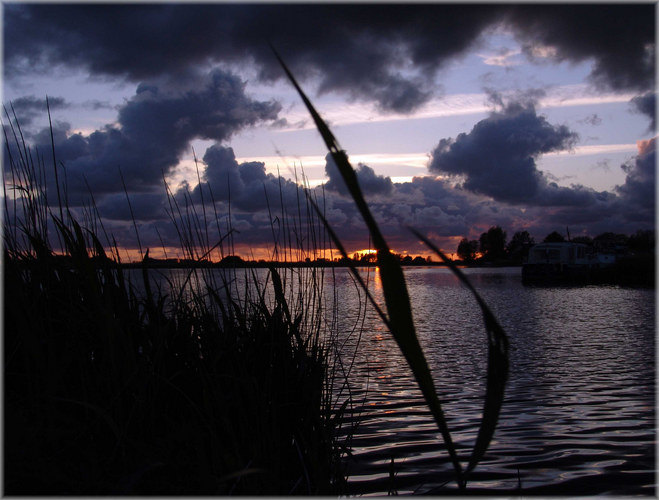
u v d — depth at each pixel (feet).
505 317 55.16
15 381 5.40
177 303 6.66
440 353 30.94
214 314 7.28
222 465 5.29
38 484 3.87
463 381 22.40
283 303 7.48
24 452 3.77
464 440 13.53
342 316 40.16
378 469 10.91
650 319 52.13
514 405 18.33
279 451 6.16
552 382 22.54
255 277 7.99
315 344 7.98
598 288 117.91
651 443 13.57
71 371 5.64
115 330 5.25
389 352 28.73
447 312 60.49
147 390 5.86
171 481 5.05
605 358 29.25
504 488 10.23
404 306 1.52
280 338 7.52
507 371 1.50
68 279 6.40
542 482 10.66
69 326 5.79
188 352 6.46
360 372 23.11
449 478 10.47
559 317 54.70
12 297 4.91
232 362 6.95
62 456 4.84
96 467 4.28
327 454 7.20
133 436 5.42
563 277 152.76
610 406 18.13
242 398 6.67
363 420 14.85
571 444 13.47
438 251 1.42
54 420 4.81
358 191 1.49
